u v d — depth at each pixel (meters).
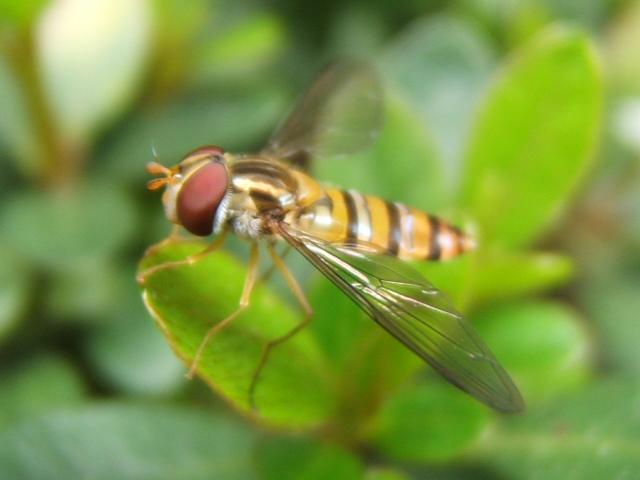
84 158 0.06
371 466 0.05
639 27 0.06
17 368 0.06
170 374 0.06
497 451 0.05
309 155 0.06
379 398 0.05
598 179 0.06
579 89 0.05
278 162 0.06
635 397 0.05
